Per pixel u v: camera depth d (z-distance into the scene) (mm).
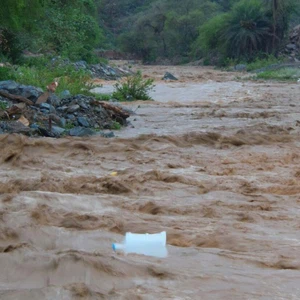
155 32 80625
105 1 101938
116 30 97812
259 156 10320
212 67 63656
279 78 38031
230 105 19875
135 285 4547
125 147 10680
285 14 61750
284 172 9109
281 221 6566
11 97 13969
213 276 4715
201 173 8938
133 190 7828
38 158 9625
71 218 6320
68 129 12750
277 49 60562
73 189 7848
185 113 17234
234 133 12633
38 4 18750
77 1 41375
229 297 4348
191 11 82438
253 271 4906
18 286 4590
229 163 9766
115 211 6785
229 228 6203
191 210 6930
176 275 4703
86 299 4219
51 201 6977
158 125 14500
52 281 4645
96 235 5766
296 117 16250
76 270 4727
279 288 4539
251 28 61344
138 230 6059
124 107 17828
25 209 6496
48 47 34312
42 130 11922
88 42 44312
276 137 12219
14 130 11633
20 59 31562
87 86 21734
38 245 5547
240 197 7582
